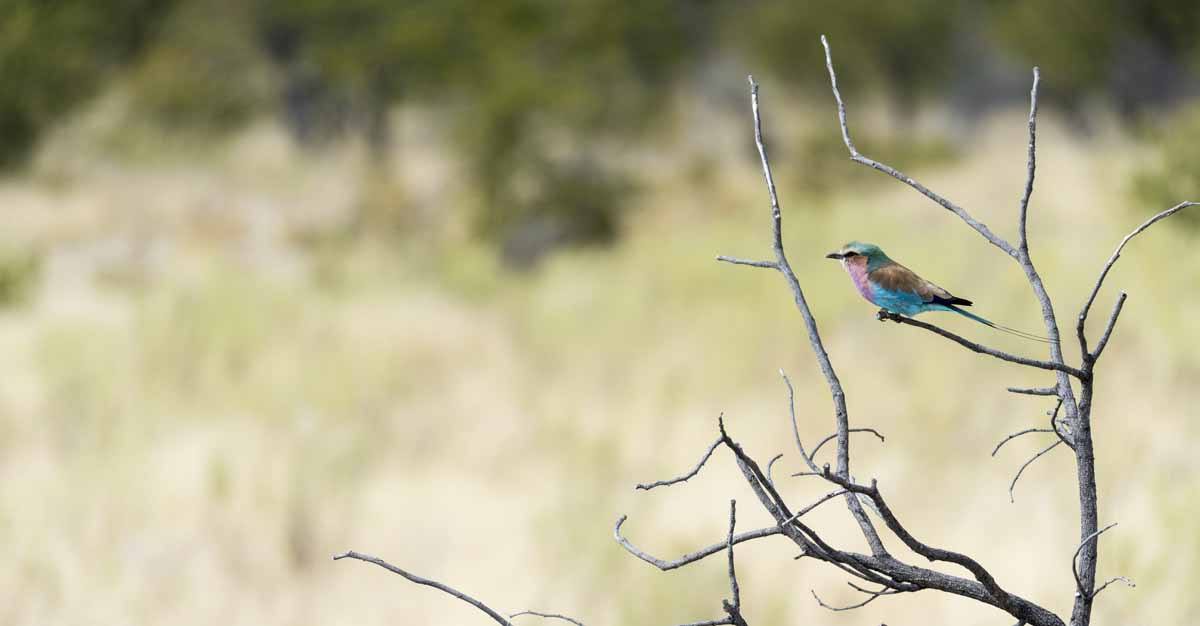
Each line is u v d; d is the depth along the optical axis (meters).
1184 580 11.95
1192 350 18.55
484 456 18.19
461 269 41.56
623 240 47.41
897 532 5.00
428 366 23.73
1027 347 20.52
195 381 20.97
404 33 66.00
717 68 76.88
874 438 17.58
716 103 74.56
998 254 27.59
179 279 32.94
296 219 58.78
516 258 47.09
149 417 18.92
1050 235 32.19
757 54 71.38
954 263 27.19
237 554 14.47
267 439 18.02
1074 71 53.34
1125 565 12.40
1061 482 15.05
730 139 70.25
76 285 44.09
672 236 43.34
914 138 64.62
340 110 73.38
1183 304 20.86
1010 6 56.53
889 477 15.98
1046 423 16.64
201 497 15.55
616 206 49.53
